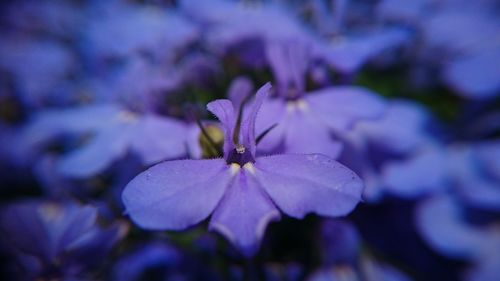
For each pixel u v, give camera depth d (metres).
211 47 0.06
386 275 0.06
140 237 0.06
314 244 0.06
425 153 0.06
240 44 0.06
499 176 0.06
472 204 0.06
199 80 0.06
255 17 0.06
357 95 0.05
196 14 0.07
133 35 0.07
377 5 0.07
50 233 0.05
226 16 0.07
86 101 0.07
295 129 0.05
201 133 0.05
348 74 0.06
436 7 0.08
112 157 0.06
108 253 0.05
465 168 0.07
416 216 0.06
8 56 0.09
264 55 0.06
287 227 0.06
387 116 0.06
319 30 0.07
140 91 0.06
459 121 0.07
